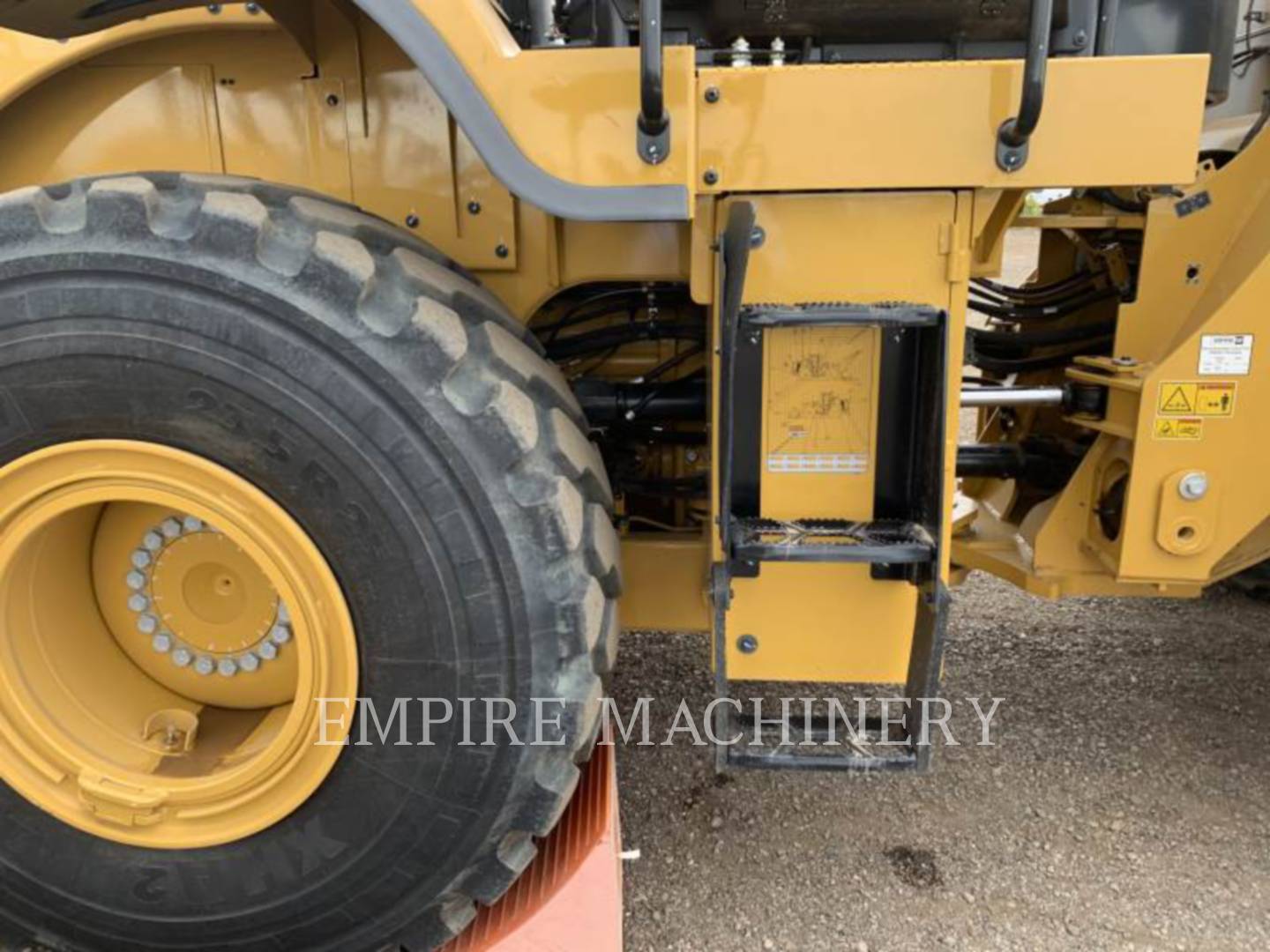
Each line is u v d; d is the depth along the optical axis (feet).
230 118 5.95
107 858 5.21
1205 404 5.86
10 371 4.64
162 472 4.78
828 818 7.72
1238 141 7.59
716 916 6.70
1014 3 5.55
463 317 5.05
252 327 4.53
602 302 7.25
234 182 4.86
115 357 4.58
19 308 4.59
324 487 4.65
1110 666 10.13
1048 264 9.41
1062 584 6.82
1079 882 6.99
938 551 5.27
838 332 5.54
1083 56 5.72
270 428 4.60
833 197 5.30
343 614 4.79
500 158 4.60
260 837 5.10
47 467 4.81
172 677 5.58
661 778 8.19
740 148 5.13
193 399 4.61
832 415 5.66
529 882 5.52
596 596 4.97
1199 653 10.40
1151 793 8.00
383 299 4.68
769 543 5.40
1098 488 6.68
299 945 5.32
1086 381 6.55
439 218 5.86
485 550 4.70
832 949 6.40
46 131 6.12
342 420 4.57
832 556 5.30
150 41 5.90
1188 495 5.97
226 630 5.42
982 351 8.77
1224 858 7.23
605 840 5.41
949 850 7.35
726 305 5.06
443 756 4.89
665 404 7.09
